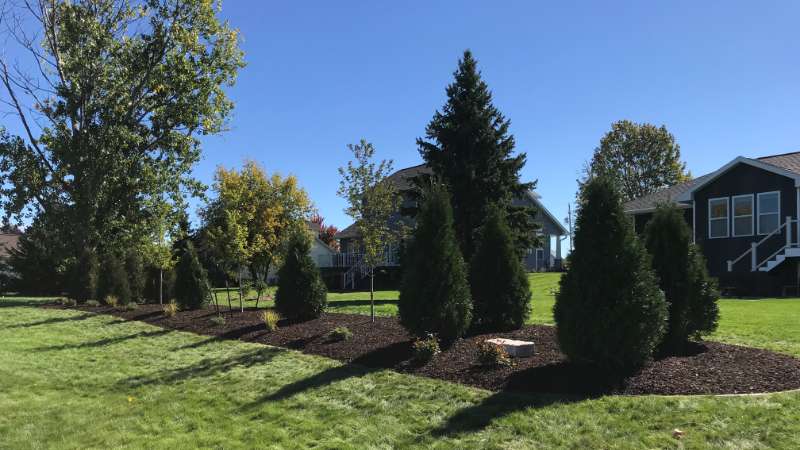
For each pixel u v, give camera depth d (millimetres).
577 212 7008
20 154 23562
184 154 24250
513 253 10102
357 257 35250
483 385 6453
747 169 21781
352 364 8055
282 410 6172
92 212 23156
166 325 13922
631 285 6480
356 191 12500
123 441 5461
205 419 6059
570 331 6625
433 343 7848
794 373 6242
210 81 24109
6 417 6383
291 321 12164
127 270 22047
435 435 5117
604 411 5336
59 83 23562
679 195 23734
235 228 14578
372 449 4910
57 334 13320
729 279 21453
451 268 8719
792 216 20422
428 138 20844
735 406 5270
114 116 23438
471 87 20125
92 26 22828
